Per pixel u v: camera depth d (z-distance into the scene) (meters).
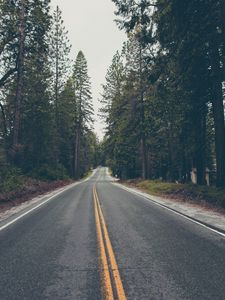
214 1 16.83
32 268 6.51
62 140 52.59
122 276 5.98
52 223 11.70
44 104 34.91
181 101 23.80
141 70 36.34
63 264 6.75
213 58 17.97
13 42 25.25
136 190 29.12
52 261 6.98
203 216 13.00
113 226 10.95
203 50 18.16
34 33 25.81
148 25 19.84
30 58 27.58
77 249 7.95
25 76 31.23
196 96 20.55
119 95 53.47
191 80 19.94
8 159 26.59
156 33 19.89
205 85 19.31
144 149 40.16
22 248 8.12
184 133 25.44
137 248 8.01
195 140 24.08
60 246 8.27
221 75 17.58
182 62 19.48
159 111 31.20
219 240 8.87
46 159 42.16
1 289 5.44
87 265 6.67
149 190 28.45
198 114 22.52
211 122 31.02
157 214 13.75
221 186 17.83
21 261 7.01
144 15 19.41
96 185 38.88
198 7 17.48
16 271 6.34
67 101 49.50
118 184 43.03
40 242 8.73
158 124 36.22
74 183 46.16
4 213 14.91
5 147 30.19
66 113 49.59
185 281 5.70
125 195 23.42
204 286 5.47
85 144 75.31
